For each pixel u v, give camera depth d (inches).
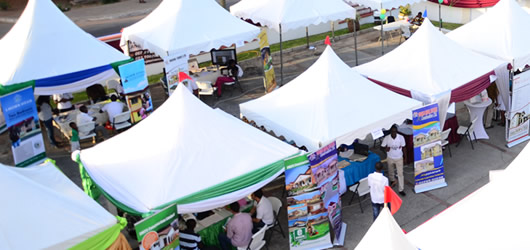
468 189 412.2
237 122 374.0
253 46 800.3
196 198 306.8
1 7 1278.3
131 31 609.3
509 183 258.8
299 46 799.1
